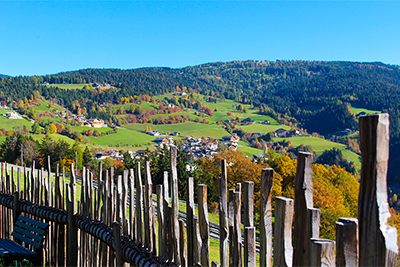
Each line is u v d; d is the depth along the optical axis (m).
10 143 60.06
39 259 4.95
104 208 4.20
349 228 1.48
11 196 5.91
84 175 4.67
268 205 1.91
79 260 4.74
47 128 118.62
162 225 3.19
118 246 3.58
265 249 1.92
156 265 3.12
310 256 1.57
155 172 38.53
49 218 4.99
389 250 1.27
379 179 1.31
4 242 5.30
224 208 2.50
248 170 27.91
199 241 2.75
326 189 21.22
